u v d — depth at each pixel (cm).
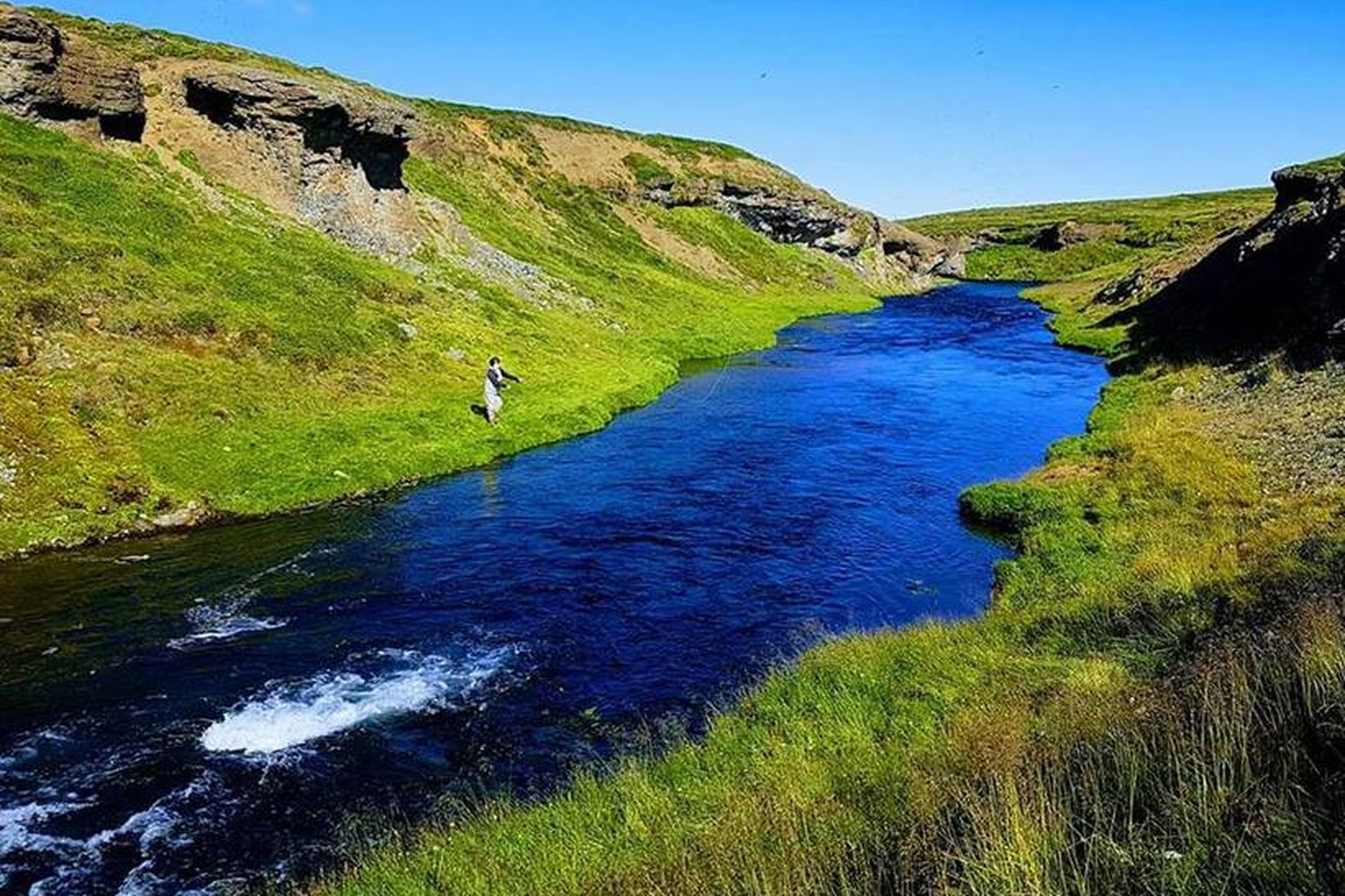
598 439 3628
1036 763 875
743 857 837
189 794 1305
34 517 2228
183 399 2781
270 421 2938
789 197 10644
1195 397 3662
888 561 2333
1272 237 4659
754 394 4659
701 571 2245
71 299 2856
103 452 2481
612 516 2673
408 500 2767
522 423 3556
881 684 1485
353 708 1556
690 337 6119
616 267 7256
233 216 4081
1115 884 629
